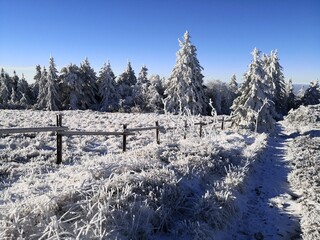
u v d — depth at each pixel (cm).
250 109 2322
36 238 379
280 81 5244
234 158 1088
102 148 1178
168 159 898
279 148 1664
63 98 4800
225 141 1454
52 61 4553
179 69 3578
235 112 2483
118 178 579
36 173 731
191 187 721
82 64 4950
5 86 5659
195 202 635
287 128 2983
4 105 4253
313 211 684
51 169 800
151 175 640
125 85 5222
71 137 1316
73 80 4488
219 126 2505
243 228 625
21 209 424
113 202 494
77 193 502
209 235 525
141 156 877
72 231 400
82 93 4628
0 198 519
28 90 5991
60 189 537
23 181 627
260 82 2352
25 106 4466
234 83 6581
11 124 1691
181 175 757
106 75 4853
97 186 530
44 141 1152
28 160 887
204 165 881
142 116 2953
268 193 849
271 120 2331
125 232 449
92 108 4872
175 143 1176
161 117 2842
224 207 625
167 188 623
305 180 921
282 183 954
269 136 2114
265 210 728
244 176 877
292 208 745
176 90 3656
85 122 2116
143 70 5534
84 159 947
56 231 359
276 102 5262
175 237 512
